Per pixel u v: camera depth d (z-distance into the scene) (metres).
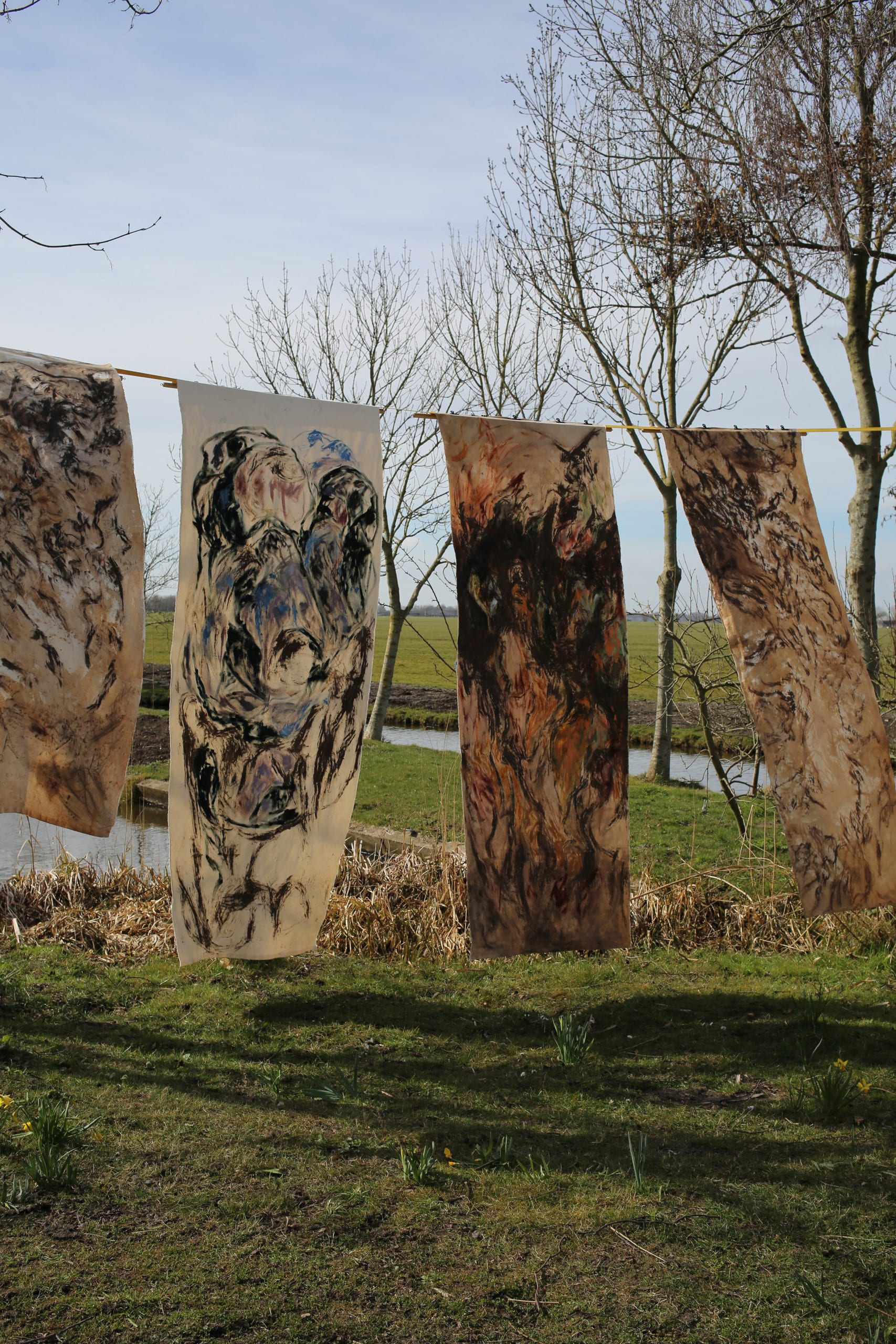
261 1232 2.76
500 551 4.16
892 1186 3.05
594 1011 4.72
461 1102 3.68
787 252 7.65
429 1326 2.39
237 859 4.00
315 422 4.04
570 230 11.73
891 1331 2.39
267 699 4.00
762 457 4.57
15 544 3.49
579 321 11.99
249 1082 3.81
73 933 5.64
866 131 7.02
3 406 3.48
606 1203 2.94
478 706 4.13
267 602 3.96
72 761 3.58
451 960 5.50
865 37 6.90
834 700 4.60
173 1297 2.47
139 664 3.62
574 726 4.32
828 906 4.56
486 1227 2.81
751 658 4.40
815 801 4.52
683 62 8.80
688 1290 2.54
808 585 4.59
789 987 5.04
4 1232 2.73
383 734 18.98
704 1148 3.33
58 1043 4.12
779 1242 2.76
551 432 4.25
